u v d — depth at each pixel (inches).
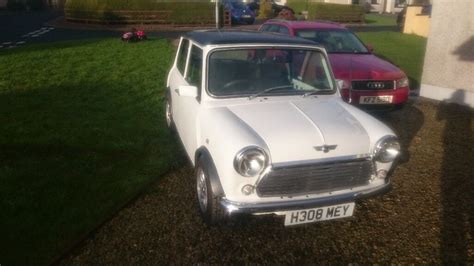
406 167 192.2
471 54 292.2
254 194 121.5
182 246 129.4
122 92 320.5
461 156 206.5
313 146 122.1
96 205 152.7
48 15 1221.1
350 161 126.4
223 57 150.5
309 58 161.5
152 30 863.1
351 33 305.1
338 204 128.3
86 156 198.1
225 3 1035.3
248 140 118.6
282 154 119.6
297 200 122.5
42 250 126.0
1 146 208.1
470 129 250.4
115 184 169.8
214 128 130.6
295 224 127.1
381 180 136.3
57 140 217.5
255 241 132.8
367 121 139.4
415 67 460.1
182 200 158.4
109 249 127.6
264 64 154.3
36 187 165.8
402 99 256.1
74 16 980.6
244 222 143.2
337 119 136.8
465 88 302.0
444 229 140.4
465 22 291.3
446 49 308.8
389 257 125.8
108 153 202.5
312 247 130.3
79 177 175.6
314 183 124.3
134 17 943.0
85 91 322.3
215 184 125.1
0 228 136.7
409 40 718.5
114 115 261.6
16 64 427.5
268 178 118.8
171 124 225.3
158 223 142.3
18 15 1218.6
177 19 957.2
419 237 136.0
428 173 185.5
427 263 123.0
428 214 150.2
